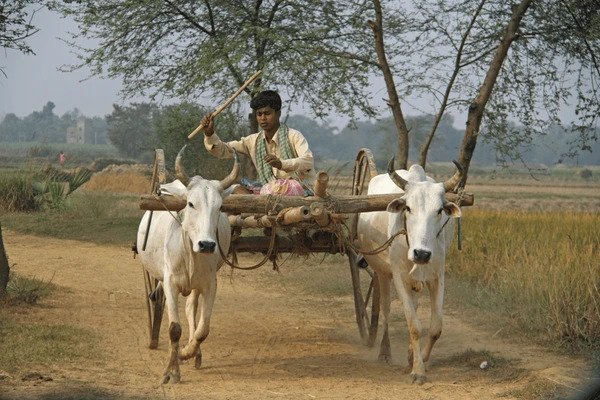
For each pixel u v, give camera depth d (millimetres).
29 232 19078
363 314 9203
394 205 7172
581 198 47562
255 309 11430
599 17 14773
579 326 8750
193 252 7309
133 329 9602
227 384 7223
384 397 6809
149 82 18828
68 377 7168
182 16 18547
